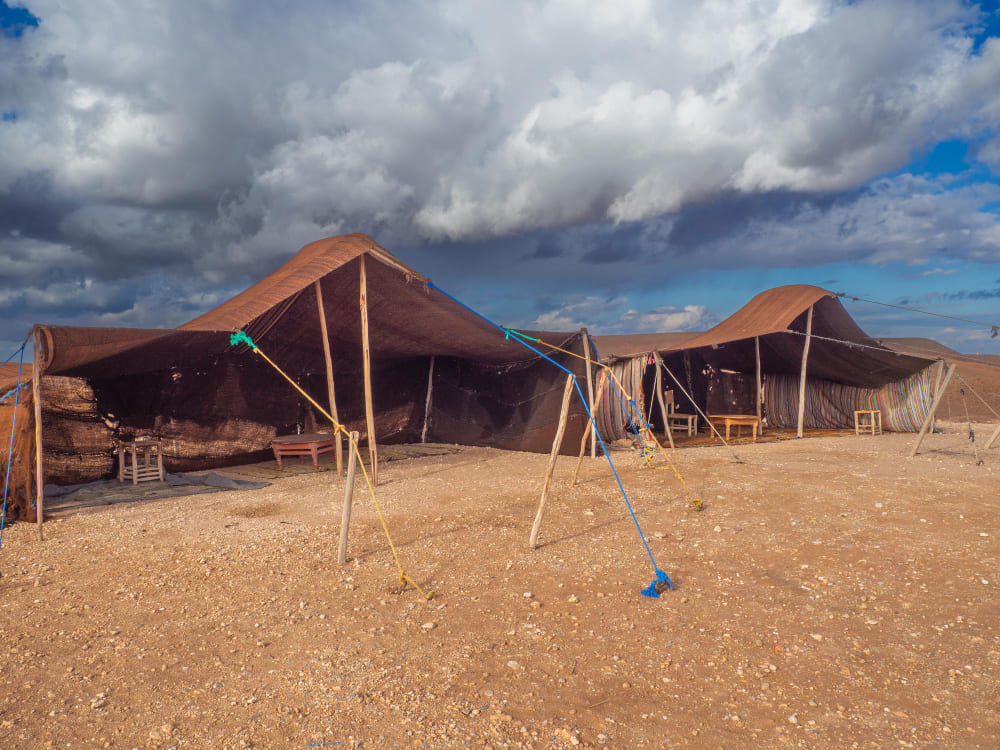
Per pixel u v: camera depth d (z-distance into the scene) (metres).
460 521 8.03
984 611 4.77
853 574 5.70
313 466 13.05
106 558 6.91
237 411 13.60
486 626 4.88
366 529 7.78
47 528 8.34
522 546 6.88
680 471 11.08
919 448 13.09
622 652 4.38
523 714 3.63
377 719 3.63
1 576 6.38
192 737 3.51
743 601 5.21
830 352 16.23
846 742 3.29
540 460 13.49
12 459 8.95
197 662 4.41
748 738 3.36
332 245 11.10
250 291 11.81
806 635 4.55
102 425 11.80
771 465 11.32
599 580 5.79
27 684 4.15
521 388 15.85
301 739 3.46
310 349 14.23
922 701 3.65
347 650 4.53
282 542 7.29
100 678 4.21
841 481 9.43
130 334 9.20
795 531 7.04
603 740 3.36
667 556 6.41
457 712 3.67
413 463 13.50
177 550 7.11
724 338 15.14
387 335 14.20
